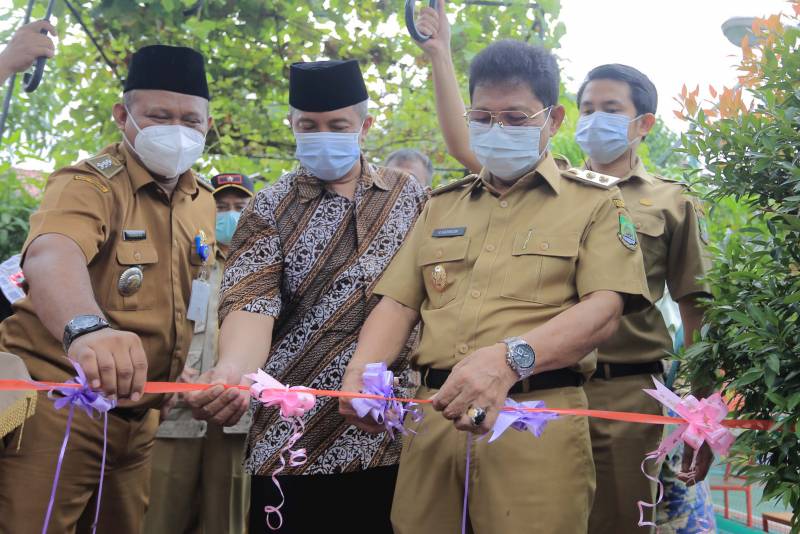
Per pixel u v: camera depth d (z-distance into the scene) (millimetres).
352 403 2061
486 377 1898
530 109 2271
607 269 2146
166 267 2859
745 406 2055
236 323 2646
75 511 2658
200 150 2922
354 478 2764
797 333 1923
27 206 5418
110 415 2684
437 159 5781
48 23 3205
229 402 2219
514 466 2070
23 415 2346
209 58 5188
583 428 2131
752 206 2184
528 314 2158
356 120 2881
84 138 5516
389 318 2389
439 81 3186
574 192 2287
